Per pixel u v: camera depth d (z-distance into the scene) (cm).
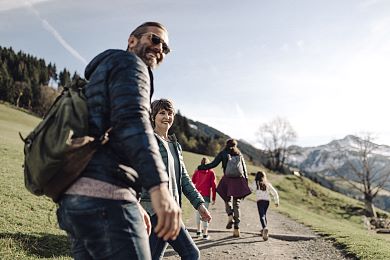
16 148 2441
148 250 164
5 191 1043
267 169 10044
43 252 601
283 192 5856
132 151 149
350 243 877
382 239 1109
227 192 963
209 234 1002
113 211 154
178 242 331
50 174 155
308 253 811
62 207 162
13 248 566
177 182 364
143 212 224
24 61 14025
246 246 856
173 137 388
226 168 961
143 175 147
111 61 166
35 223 777
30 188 168
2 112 7119
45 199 1071
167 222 144
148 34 205
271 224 1395
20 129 5209
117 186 158
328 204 5775
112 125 156
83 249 163
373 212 5619
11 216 786
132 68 163
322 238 994
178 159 372
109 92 161
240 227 1227
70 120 155
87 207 153
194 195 377
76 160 153
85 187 155
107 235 152
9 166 1630
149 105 163
